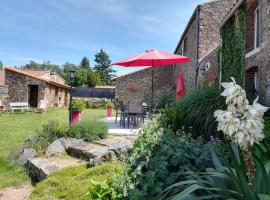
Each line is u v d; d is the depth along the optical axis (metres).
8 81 25.73
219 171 2.61
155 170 3.38
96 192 3.48
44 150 6.85
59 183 4.49
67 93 34.22
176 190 2.62
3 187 5.24
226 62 10.44
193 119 5.77
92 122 7.98
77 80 44.09
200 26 13.95
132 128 10.05
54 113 21.02
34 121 15.05
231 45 9.95
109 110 16.61
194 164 3.61
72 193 4.06
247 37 8.43
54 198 4.03
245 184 1.99
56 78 35.16
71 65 79.19
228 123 1.83
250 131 1.78
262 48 7.14
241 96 1.84
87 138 7.32
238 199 2.09
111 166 4.79
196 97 6.13
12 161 6.59
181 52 19.83
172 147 3.88
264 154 2.48
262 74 7.14
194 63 14.71
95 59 68.50
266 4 6.93
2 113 20.31
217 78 11.71
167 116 6.30
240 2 8.49
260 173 2.21
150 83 26.38
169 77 25.95
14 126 12.88
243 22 8.72
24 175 5.82
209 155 3.62
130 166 3.79
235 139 1.81
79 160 6.13
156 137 4.27
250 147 1.86
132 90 26.64
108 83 66.56
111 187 3.51
